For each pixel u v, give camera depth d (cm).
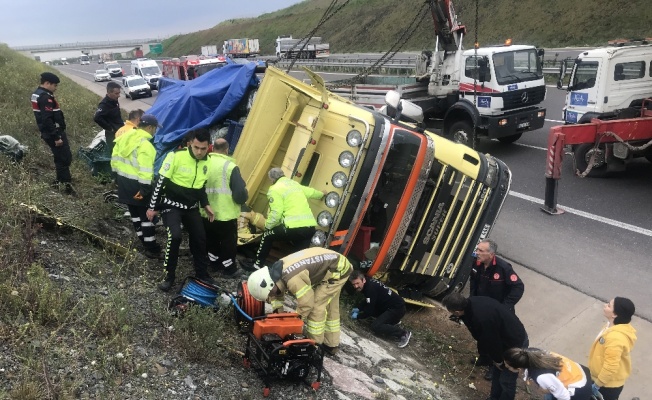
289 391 401
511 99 1248
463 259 693
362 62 2675
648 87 1173
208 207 509
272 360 385
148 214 497
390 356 541
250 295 456
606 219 900
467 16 3909
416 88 1391
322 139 610
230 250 561
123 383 346
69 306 407
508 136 1393
